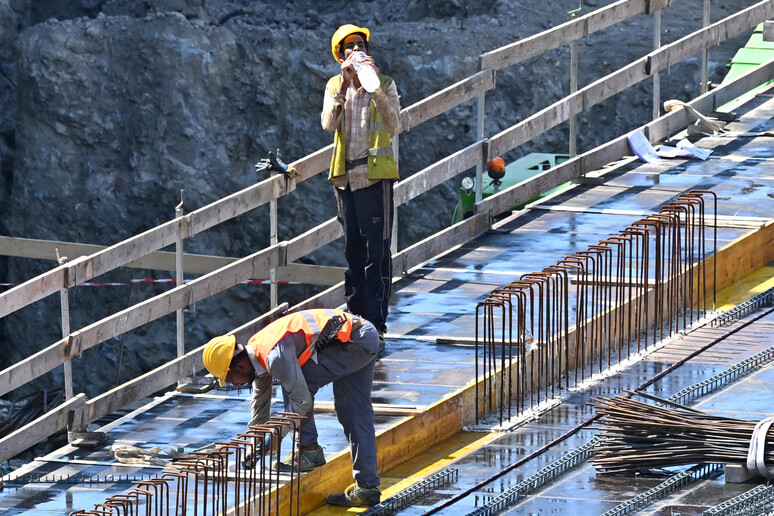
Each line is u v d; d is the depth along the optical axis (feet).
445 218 276.00
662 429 83.97
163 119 283.18
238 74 285.02
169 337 281.33
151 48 281.95
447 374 99.91
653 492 78.48
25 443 88.79
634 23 281.74
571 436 92.48
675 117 164.55
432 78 270.87
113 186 287.89
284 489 80.69
